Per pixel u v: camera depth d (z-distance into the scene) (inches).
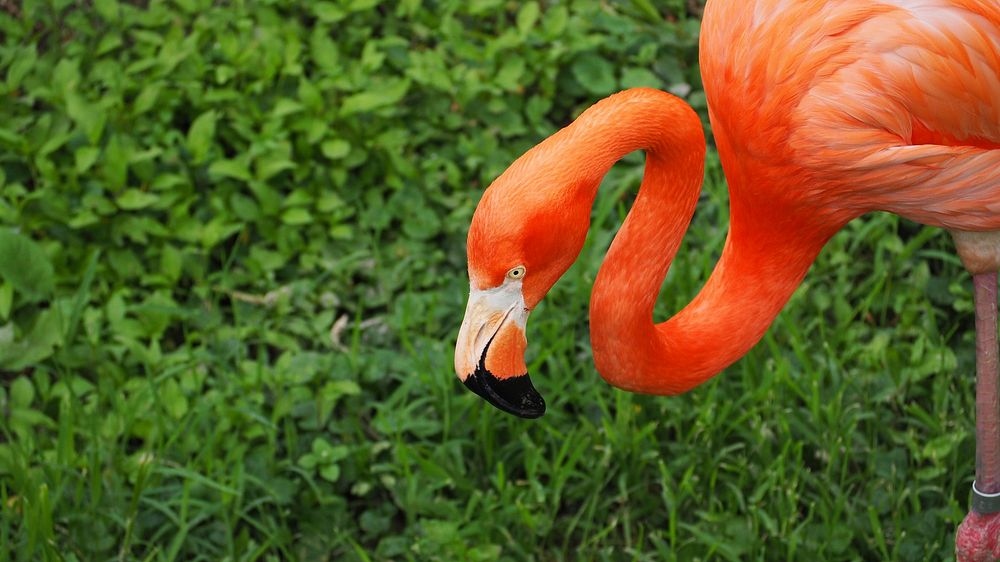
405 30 193.6
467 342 96.6
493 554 131.3
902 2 95.2
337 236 166.4
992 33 95.5
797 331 144.9
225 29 187.0
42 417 141.4
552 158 93.0
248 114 176.7
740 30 98.2
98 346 149.6
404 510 140.8
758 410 140.8
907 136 97.7
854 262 161.8
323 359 149.4
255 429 142.7
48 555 126.4
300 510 138.8
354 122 174.7
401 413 143.3
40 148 170.4
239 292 163.0
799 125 97.2
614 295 102.0
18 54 180.4
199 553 134.3
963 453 135.7
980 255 106.1
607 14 193.6
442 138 181.2
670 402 142.2
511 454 143.1
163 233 163.9
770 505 133.0
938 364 142.8
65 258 162.1
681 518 136.9
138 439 145.3
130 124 175.3
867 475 136.9
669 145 97.3
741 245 108.9
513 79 180.9
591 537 137.9
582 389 146.1
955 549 119.9
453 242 167.9
